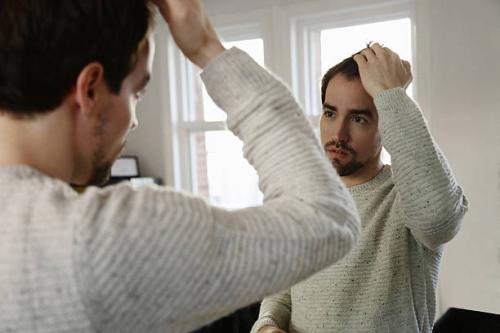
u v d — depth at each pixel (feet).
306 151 1.59
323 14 8.50
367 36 8.48
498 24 6.89
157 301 1.31
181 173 10.59
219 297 1.36
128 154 10.78
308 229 1.44
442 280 7.55
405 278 2.77
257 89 1.63
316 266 1.48
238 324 5.85
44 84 1.37
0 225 1.29
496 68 6.97
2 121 1.45
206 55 1.70
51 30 1.32
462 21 7.13
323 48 8.96
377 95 2.45
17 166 1.40
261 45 9.57
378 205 2.95
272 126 1.60
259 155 1.62
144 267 1.27
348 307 2.83
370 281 2.80
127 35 1.45
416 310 2.82
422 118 2.41
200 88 10.53
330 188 1.57
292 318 3.12
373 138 2.90
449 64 7.29
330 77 3.01
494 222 7.16
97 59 1.41
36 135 1.45
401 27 8.13
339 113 2.90
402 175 2.37
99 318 1.28
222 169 10.48
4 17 1.32
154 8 1.62
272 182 1.59
